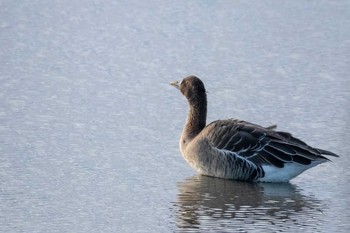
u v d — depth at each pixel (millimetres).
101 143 18062
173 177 16422
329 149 17609
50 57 24484
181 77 22750
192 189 15781
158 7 29078
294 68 23438
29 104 20578
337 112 19891
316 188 15945
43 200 15000
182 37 26203
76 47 25406
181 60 24172
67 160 17062
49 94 21375
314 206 14891
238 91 21594
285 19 27922
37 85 22078
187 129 17156
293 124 19141
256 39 26016
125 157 17312
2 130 18719
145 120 19578
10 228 13742
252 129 16312
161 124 19328
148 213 14484
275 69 23375
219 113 19984
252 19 27891
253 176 16156
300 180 16469
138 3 29531
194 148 16625
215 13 28469
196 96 17141
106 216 14312
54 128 18922
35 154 17328
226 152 16281
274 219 14203
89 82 22406
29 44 25609
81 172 16453
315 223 14000
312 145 17781
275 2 29812
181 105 20703
